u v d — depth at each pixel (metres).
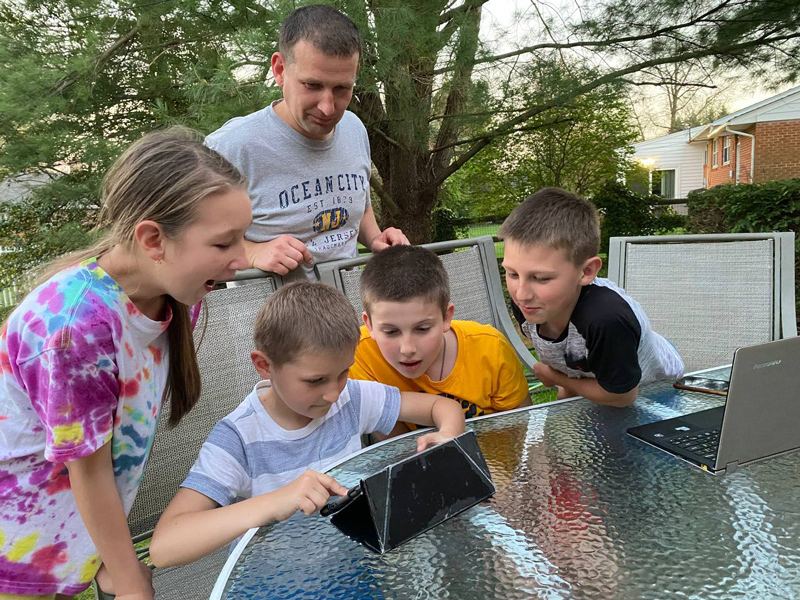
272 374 1.18
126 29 3.89
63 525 1.03
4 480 0.97
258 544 0.86
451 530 0.85
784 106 14.68
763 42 4.39
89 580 1.09
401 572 0.77
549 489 0.96
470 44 3.95
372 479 0.83
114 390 0.93
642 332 1.37
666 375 1.54
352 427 1.33
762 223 5.56
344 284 1.81
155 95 3.96
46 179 4.07
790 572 0.73
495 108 4.57
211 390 1.52
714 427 1.15
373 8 3.48
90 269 0.92
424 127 4.45
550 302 1.30
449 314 1.51
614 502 0.91
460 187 9.64
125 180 0.91
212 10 3.59
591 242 1.27
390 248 1.56
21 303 0.92
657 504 0.90
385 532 0.81
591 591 0.71
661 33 4.33
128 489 1.08
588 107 5.08
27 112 3.55
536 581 0.73
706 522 0.84
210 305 1.55
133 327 0.96
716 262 2.16
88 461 0.91
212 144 1.91
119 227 0.92
